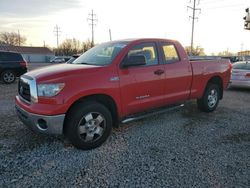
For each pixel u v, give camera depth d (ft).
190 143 14.69
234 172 11.39
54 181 10.52
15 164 11.86
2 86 38.32
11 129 16.47
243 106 24.61
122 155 12.99
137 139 15.20
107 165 11.93
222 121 19.17
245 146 14.37
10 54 42.01
